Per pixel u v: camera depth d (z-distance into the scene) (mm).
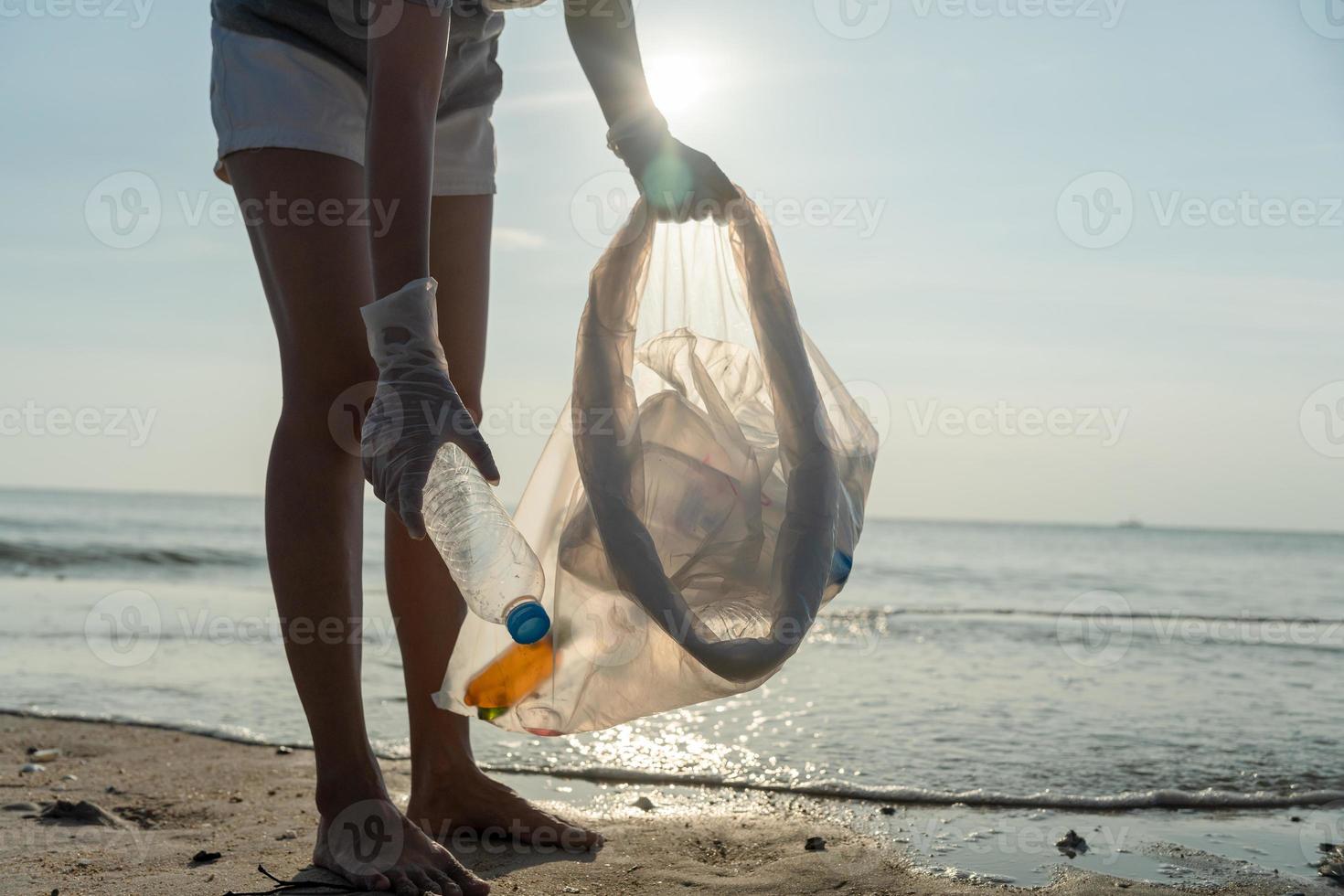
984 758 2695
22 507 36438
